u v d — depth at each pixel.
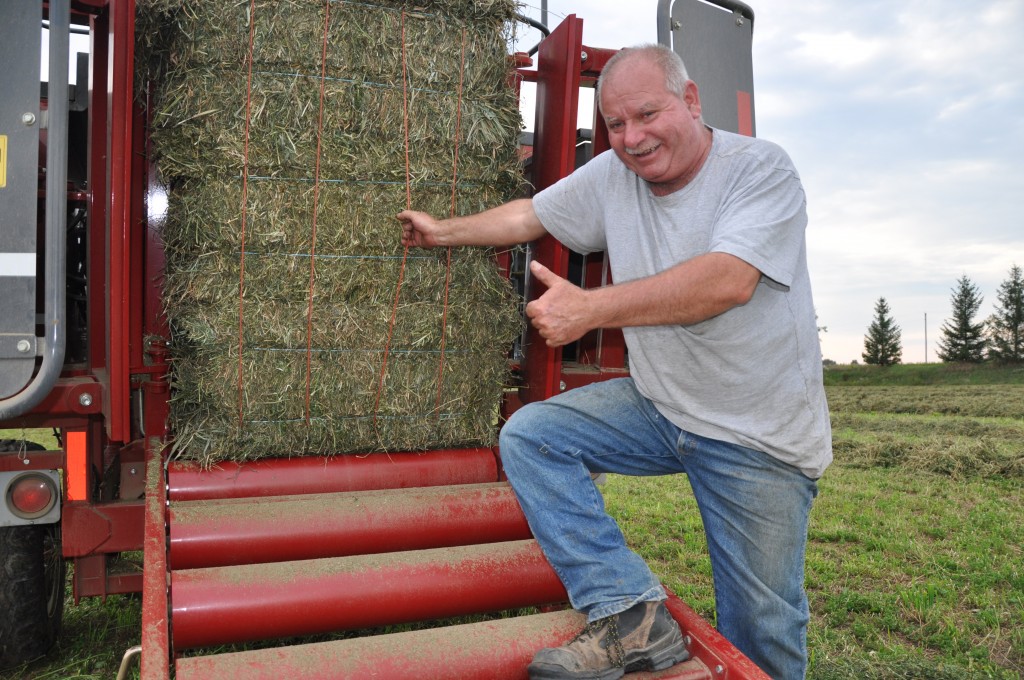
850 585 4.36
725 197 2.00
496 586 2.25
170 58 2.43
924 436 11.66
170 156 2.41
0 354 2.50
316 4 2.44
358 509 2.47
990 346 50.62
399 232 2.58
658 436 2.31
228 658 1.86
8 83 2.49
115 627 3.55
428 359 2.72
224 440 2.58
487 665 1.96
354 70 2.49
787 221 1.92
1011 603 4.09
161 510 2.35
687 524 5.44
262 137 2.42
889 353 57.78
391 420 2.72
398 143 2.54
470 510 2.57
